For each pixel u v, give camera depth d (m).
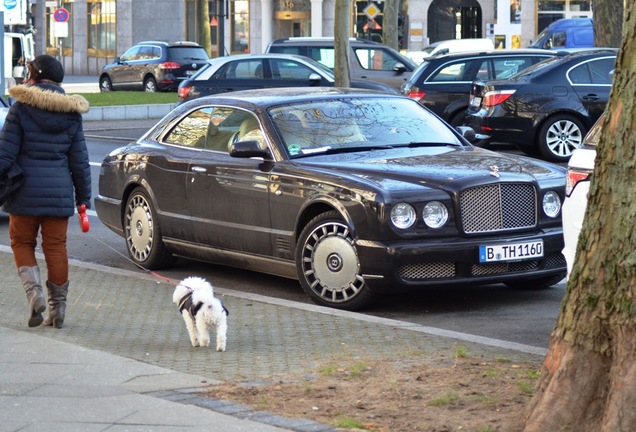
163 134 17.86
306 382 10.43
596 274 8.24
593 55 31.45
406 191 14.23
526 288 16.16
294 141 15.84
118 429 8.91
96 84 78.00
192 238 16.89
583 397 8.25
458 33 91.00
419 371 10.73
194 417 9.23
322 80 41.53
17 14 43.97
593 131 12.65
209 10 93.81
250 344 12.30
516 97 31.05
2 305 14.59
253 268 16.17
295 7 91.06
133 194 17.97
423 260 14.12
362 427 8.96
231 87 41.44
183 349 12.12
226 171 16.14
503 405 9.42
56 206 12.96
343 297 14.67
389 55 46.44
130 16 94.00
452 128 17.11
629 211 8.06
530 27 80.81
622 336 8.01
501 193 14.52
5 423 9.11
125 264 18.62
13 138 12.77
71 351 11.73
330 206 14.80
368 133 16.31
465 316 14.45
